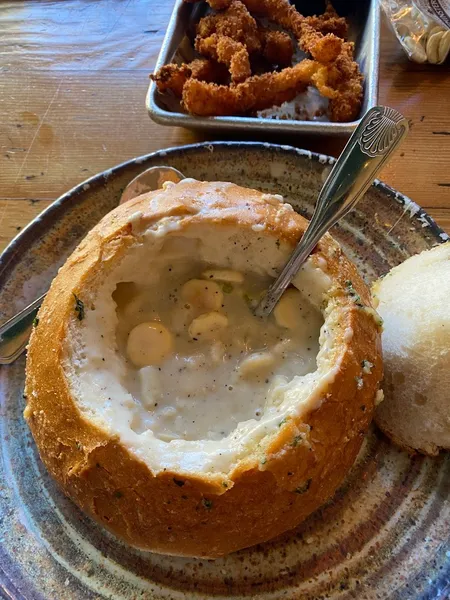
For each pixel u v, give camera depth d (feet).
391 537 0.71
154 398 0.74
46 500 0.77
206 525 0.64
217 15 1.26
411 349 0.74
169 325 0.79
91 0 1.45
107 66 1.31
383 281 0.86
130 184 0.97
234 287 0.80
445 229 0.98
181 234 0.74
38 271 0.94
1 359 0.86
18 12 1.44
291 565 0.71
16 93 1.28
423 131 1.11
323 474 0.65
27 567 0.72
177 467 0.62
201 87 1.08
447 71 1.21
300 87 1.15
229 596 0.69
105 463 0.63
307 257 0.72
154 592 0.70
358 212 0.94
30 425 0.72
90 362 0.70
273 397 0.70
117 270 0.74
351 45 1.18
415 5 1.18
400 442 0.77
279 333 0.77
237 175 0.99
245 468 0.61
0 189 1.12
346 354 0.66
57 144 1.18
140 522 0.65
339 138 1.09
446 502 0.72
